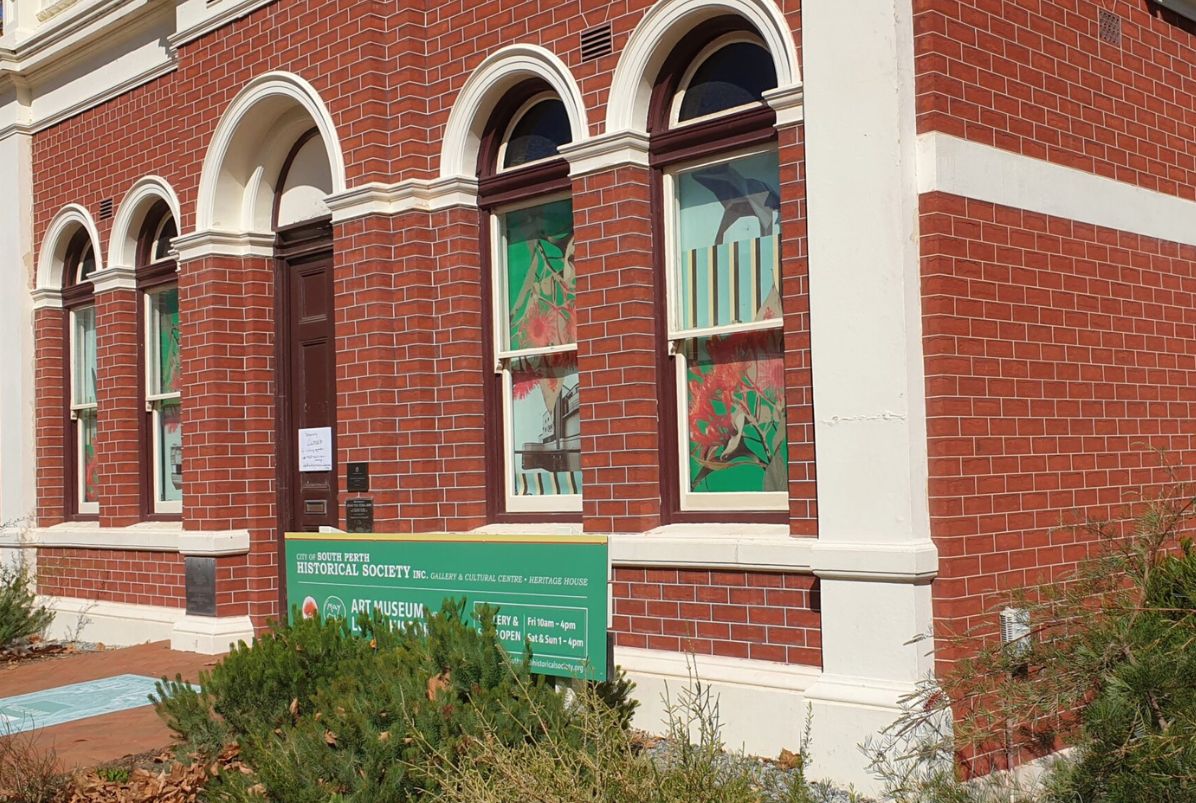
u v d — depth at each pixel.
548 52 8.07
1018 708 5.22
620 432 7.56
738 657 6.92
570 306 8.36
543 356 8.48
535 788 4.56
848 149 6.30
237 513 10.36
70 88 12.56
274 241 10.56
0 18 13.60
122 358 11.91
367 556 7.73
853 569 6.13
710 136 7.38
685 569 7.18
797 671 6.62
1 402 13.26
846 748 6.07
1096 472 7.09
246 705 6.23
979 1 6.57
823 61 6.43
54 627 12.33
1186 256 8.19
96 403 12.68
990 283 6.44
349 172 9.16
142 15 11.41
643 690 7.19
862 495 6.18
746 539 6.84
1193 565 5.53
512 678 5.87
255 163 10.55
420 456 8.71
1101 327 7.27
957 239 6.25
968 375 6.24
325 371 10.21
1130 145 7.72
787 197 6.71
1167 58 8.20
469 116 8.64
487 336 8.73
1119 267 7.49
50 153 12.91
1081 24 7.37
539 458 8.48
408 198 8.80
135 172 11.62
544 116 8.55
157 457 11.91
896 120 6.13
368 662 6.05
